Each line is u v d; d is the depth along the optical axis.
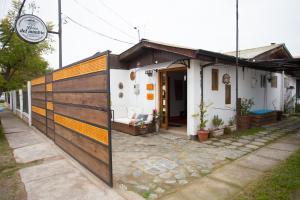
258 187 3.10
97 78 3.48
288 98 12.79
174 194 2.99
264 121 8.64
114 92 8.55
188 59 6.17
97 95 3.49
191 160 4.41
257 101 9.50
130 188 3.20
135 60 8.53
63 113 5.21
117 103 8.64
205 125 6.45
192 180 3.44
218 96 7.07
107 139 3.23
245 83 8.58
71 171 3.96
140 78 8.34
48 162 4.54
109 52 3.17
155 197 2.91
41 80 7.52
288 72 11.34
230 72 7.63
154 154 4.86
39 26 7.19
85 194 3.05
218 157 4.57
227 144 5.68
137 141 6.14
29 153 5.29
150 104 7.90
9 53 13.43
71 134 4.75
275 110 10.21
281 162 4.18
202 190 3.09
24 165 4.43
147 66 7.91
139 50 7.76
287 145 5.52
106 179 3.32
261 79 9.81
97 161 3.59
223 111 7.30
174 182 3.38
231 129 7.23
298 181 3.24
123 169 3.95
